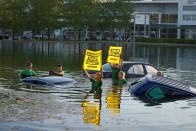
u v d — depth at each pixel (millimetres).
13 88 16969
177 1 123125
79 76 21938
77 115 11930
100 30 105000
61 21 93062
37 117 11547
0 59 33906
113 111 12648
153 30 125250
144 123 11211
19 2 89250
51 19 88438
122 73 19391
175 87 15977
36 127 10562
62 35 112000
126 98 15109
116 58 20922
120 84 18750
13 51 46781
